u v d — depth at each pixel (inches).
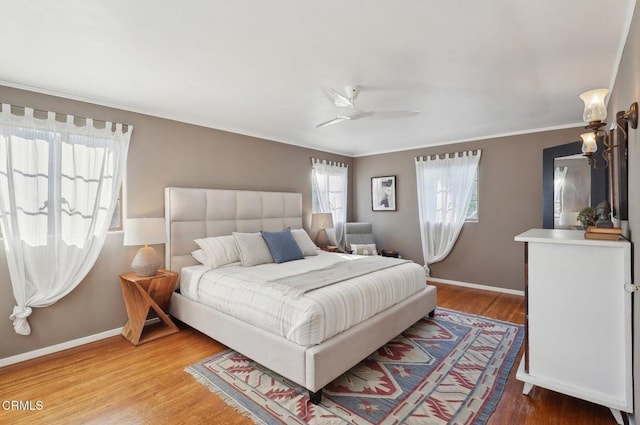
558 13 69.3
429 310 140.6
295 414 79.4
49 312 113.2
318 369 82.9
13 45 82.3
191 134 153.0
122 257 130.9
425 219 211.8
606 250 73.5
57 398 86.5
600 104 78.9
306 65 94.9
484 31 76.7
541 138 171.6
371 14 69.6
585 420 76.1
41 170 109.7
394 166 230.1
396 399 85.5
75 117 117.8
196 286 126.4
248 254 139.6
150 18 70.7
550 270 80.5
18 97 107.1
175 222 141.1
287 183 201.5
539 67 96.3
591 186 130.6
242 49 85.2
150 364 104.7
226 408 82.0
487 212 190.9
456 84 109.6
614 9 67.9
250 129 171.2
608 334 73.9
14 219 104.3
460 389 89.9
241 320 106.0
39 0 63.8
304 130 173.8
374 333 103.5
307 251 164.4
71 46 83.0
